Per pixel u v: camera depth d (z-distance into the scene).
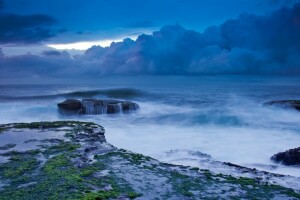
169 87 119.06
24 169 17.23
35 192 14.05
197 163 20.92
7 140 24.08
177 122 39.53
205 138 30.66
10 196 13.65
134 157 20.12
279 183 16.55
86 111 44.44
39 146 22.28
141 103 55.88
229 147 26.91
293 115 40.84
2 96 71.12
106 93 83.56
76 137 24.95
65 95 78.00
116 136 32.16
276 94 76.62
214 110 46.66
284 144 27.88
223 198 14.16
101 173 16.91
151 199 13.78
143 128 36.31
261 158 23.48
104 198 13.57
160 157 23.23
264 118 39.75
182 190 14.91
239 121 38.47
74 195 13.62
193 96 72.12
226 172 18.45
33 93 85.12
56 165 17.70
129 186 15.17
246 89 103.50
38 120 41.94
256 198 14.27
